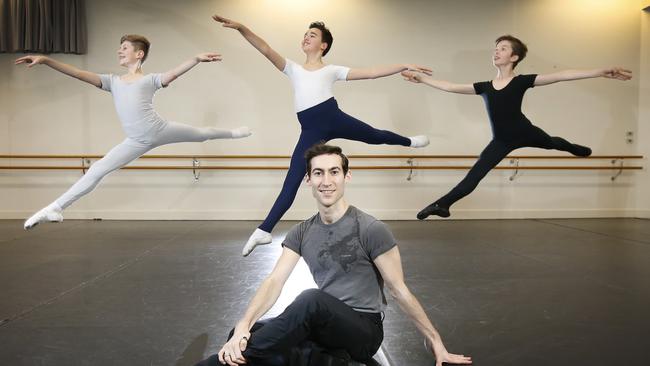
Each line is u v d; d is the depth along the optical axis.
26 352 1.96
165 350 1.99
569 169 6.44
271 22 6.17
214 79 6.17
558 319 2.40
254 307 1.57
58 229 5.36
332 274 1.64
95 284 3.05
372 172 6.30
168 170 6.18
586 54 6.40
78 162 6.16
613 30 6.41
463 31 6.30
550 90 6.41
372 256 1.62
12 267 3.51
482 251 4.16
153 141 3.44
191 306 2.60
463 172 6.34
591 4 6.37
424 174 6.33
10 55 6.06
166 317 2.41
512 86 3.35
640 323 2.34
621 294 2.84
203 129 3.68
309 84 3.25
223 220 6.17
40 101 6.10
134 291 2.89
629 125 6.47
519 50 3.42
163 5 6.10
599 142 6.46
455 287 3.00
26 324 2.30
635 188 6.52
